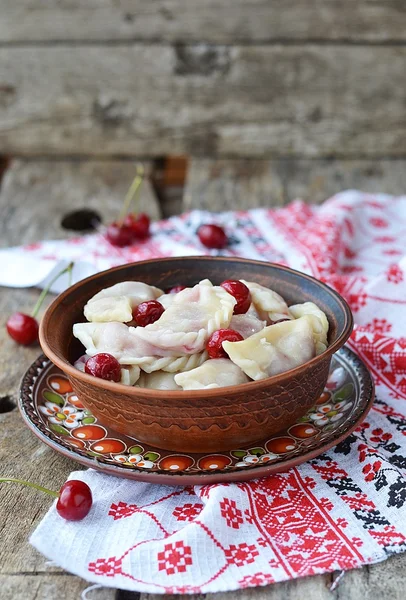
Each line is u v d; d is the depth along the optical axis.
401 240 1.07
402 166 1.35
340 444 0.76
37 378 0.79
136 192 1.25
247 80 1.36
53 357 0.72
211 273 0.83
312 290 0.80
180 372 0.74
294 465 0.71
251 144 1.40
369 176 1.31
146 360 0.73
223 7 1.32
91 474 0.73
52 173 1.35
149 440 0.73
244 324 0.75
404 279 0.91
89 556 0.67
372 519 0.70
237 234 1.08
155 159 1.42
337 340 0.73
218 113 1.38
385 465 0.73
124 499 0.72
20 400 0.77
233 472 0.70
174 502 0.72
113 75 1.37
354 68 1.34
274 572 0.66
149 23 1.33
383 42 1.32
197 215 1.13
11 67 1.36
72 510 0.69
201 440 0.72
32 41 1.35
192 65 1.36
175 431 0.71
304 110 1.37
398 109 1.36
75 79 1.37
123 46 1.35
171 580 0.66
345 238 1.05
